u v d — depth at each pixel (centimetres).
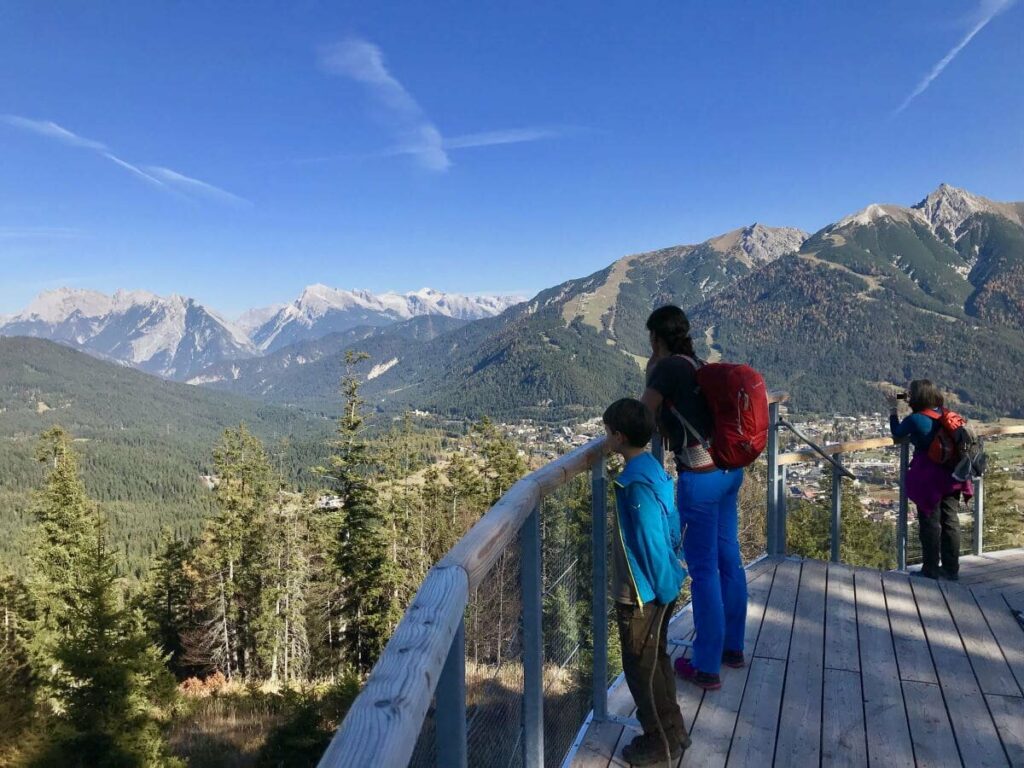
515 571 191
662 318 291
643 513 215
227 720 1445
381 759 67
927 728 270
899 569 499
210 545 3078
